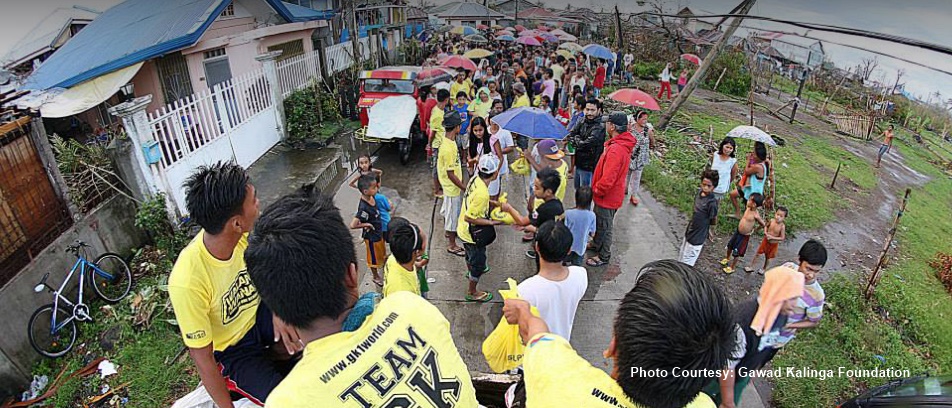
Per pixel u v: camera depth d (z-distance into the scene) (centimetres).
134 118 584
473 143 658
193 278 178
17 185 482
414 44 2133
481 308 492
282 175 861
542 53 1827
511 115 648
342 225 135
